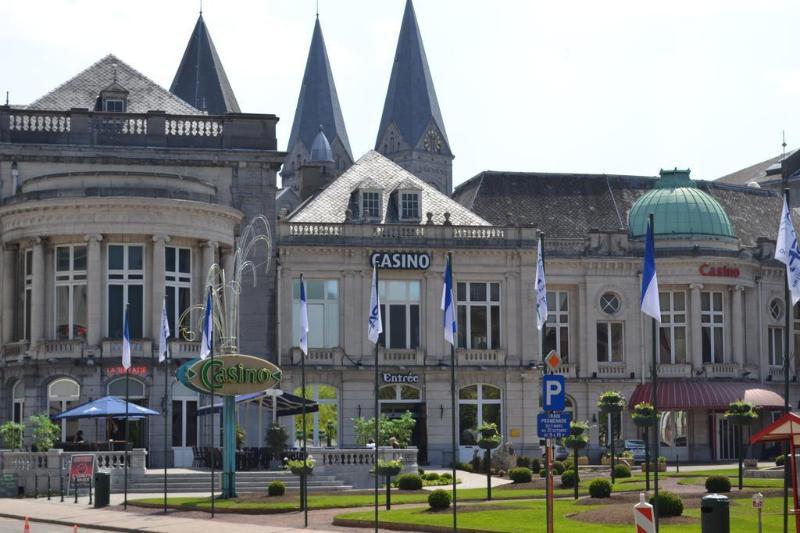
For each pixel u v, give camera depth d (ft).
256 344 261.24
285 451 218.38
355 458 211.20
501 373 274.36
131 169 253.85
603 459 285.02
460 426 272.51
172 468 224.74
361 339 270.05
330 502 172.35
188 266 243.60
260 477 202.59
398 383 269.85
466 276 276.82
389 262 271.69
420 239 274.16
